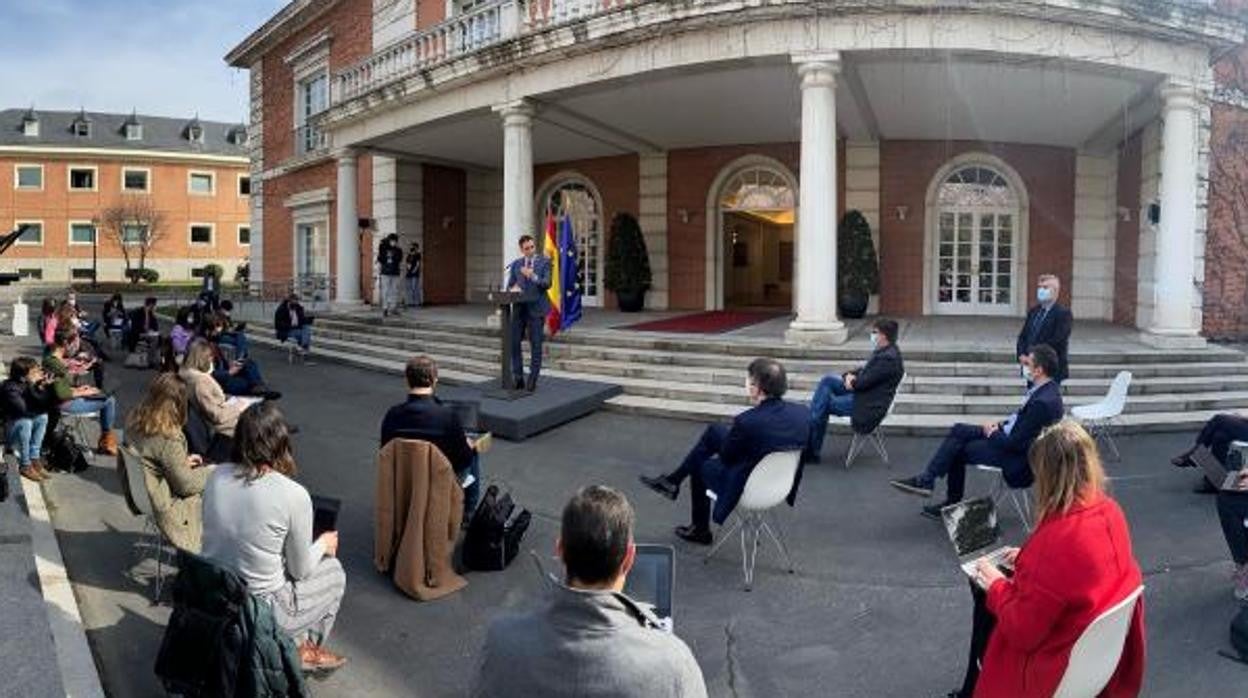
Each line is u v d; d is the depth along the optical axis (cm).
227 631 331
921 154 1734
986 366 1032
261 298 2355
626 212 1908
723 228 1888
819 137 1096
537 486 727
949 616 480
